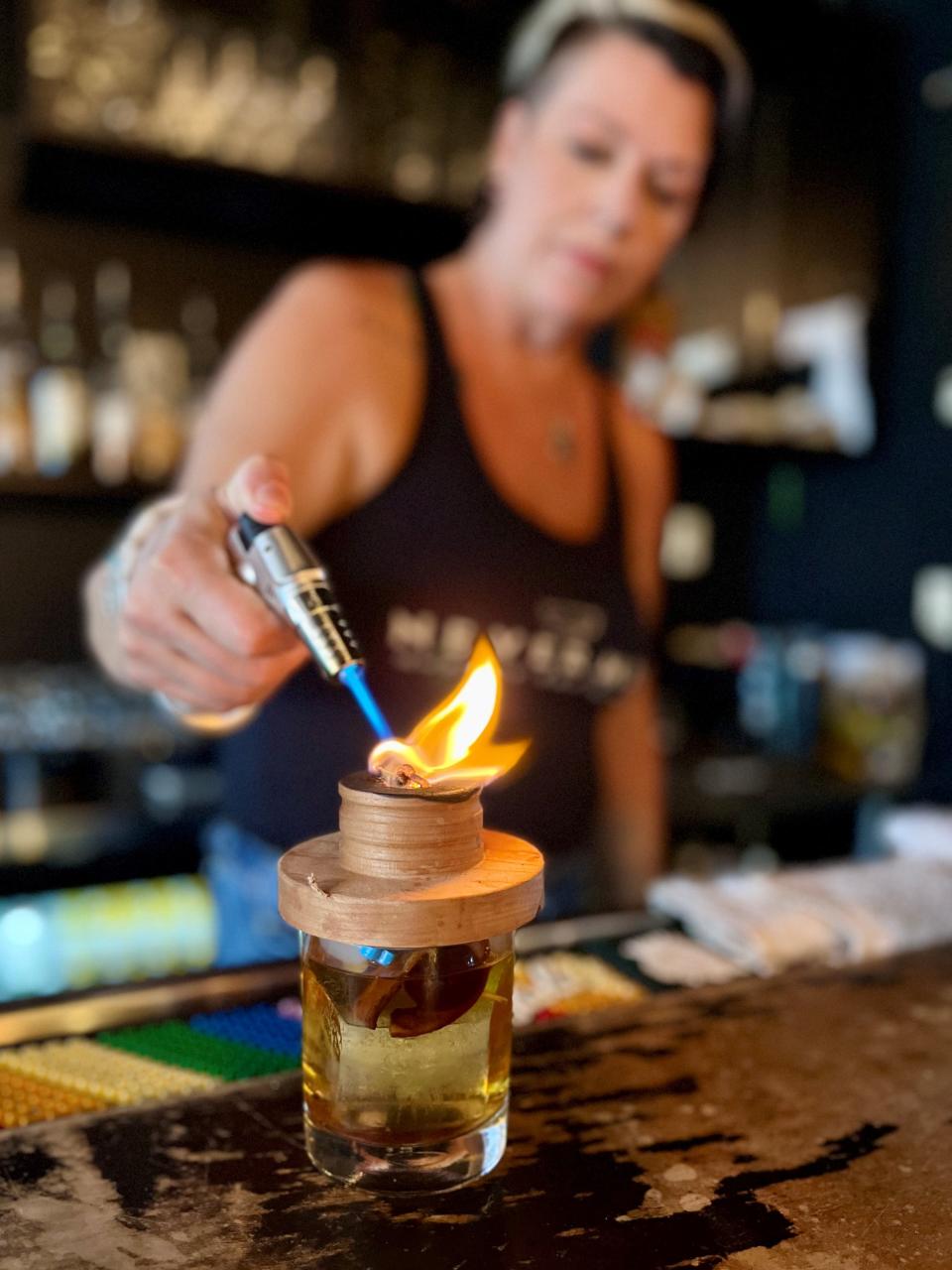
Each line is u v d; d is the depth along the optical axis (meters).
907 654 2.59
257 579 0.62
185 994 0.68
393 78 2.23
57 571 2.45
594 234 1.29
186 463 1.17
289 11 2.12
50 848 1.99
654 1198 0.46
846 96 2.66
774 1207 0.45
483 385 1.29
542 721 1.35
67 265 2.36
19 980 1.97
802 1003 0.67
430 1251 0.42
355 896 0.42
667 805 2.42
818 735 2.70
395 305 1.25
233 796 1.36
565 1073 0.58
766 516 3.07
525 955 0.78
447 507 1.23
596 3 1.28
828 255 2.72
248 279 2.55
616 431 1.51
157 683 0.75
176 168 2.03
